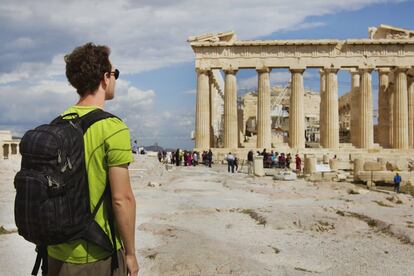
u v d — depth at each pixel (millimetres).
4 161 36469
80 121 4973
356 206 22969
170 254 12484
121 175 4906
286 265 12539
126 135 5020
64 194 4668
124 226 4906
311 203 24516
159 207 22703
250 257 13117
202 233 16344
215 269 11320
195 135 76000
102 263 4949
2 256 12938
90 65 5227
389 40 75562
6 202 22891
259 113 75812
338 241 15797
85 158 4863
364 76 75938
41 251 5219
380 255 13820
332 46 76062
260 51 76062
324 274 11625
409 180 41094
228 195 28141
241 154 72750
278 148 73562
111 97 5562
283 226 18109
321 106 80750
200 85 75875
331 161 52188
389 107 83188
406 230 16281
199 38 75812
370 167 42156
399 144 76188
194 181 36812
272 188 31922
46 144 4609
